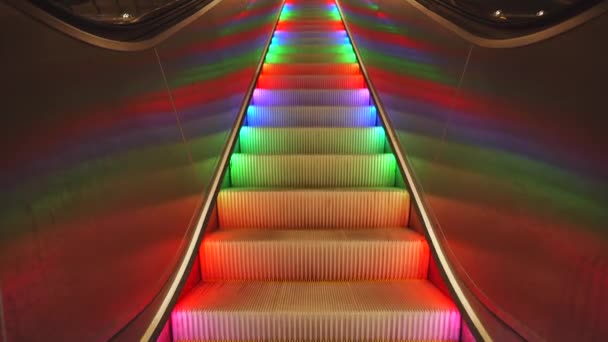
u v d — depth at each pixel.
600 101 0.83
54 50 0.91
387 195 2.48
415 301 1.85
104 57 1.16
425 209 2.16
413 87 2.48
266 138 3.18
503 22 1.47
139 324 1.33
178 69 1.88
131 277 1.28
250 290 2.00
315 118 3.51
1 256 0.72
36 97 0.83
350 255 2.14
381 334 1.76
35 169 0.81
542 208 1.06
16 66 0.78
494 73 1.38
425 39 2.29
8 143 0.74
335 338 1.76
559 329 0.97
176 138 1.79
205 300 1.86
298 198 2.48
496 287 1.33
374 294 1.94
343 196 2.47
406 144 2.57
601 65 0.83
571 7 0.99
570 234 0.94
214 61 2.53
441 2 2.24
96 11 1.71
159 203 1.56
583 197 0.89
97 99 1.09
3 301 0.72
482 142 1.47
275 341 1.76
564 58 0.96
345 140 3.17
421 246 2.14
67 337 0.90
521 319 1.16
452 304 1.82
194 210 2.03
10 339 0.73
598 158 0.83
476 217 1.52
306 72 4.47
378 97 3.42
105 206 1.11
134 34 1.50
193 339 1.77
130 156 1.30
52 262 0.86
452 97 1.82
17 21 0.79
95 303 1.04
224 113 2.71
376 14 3.84
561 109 0.97
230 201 2.49
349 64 4.46
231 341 1.77
